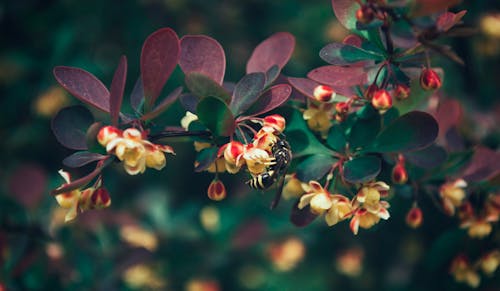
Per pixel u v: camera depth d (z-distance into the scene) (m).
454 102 0.38
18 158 0.61
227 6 0.66
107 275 0.48
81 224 0.48
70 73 0.32
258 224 0.54
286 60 0.34
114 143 0.30
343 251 0.61
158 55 0.31
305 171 0.33
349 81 0.33
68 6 0.60
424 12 0.31
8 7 0.57
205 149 0.33
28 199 0.45
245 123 0.32
